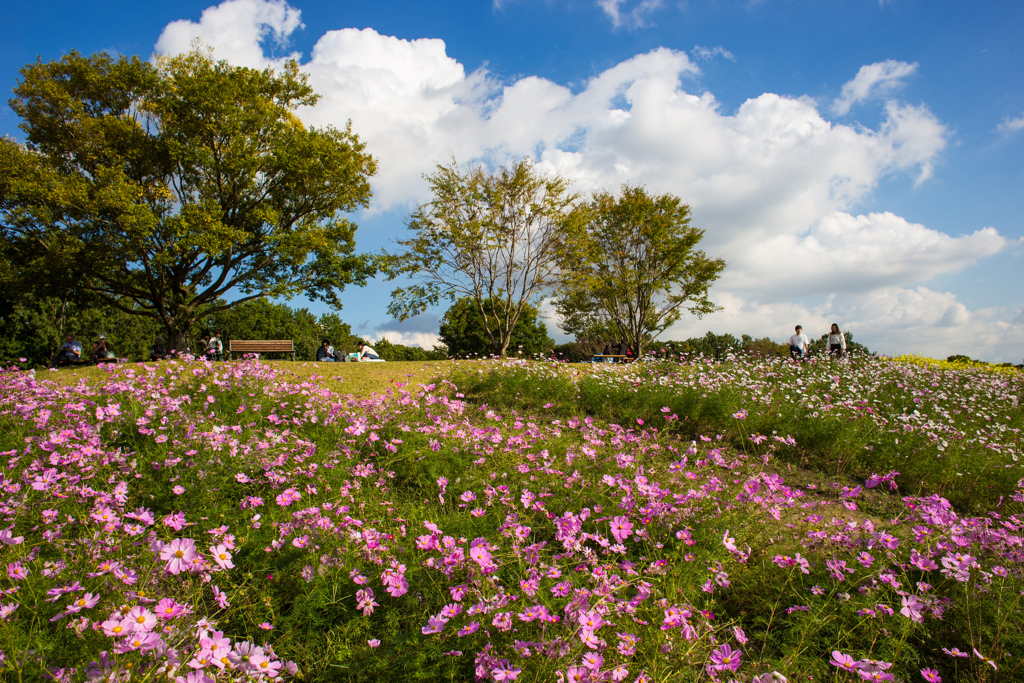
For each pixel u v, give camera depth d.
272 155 19.05
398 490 3.71
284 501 2.74
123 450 3.79
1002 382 9.05
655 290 22.38
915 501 3.21
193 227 17.08
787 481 4.30
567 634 1.74
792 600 2.32
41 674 1.55
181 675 1.48
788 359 10.41
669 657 1.75
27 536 2.50
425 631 1.78
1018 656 2.00
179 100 17.81
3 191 15.80
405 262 19.55
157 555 2.07
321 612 2.10
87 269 16.70
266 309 47.25
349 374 8.52
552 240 19.45
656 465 3.92
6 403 4.61
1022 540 2.59
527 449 4.33
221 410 5.11
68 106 16.69
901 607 2.14
